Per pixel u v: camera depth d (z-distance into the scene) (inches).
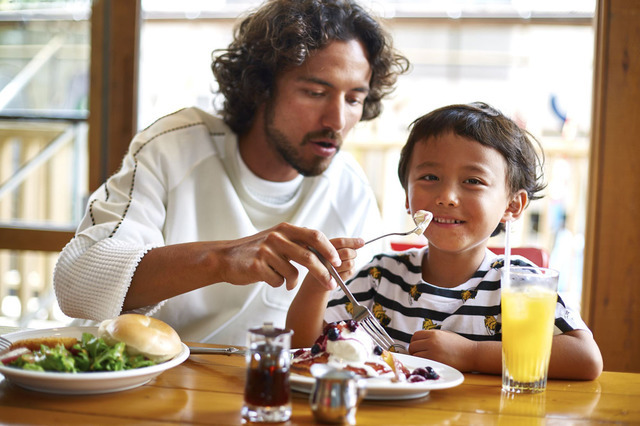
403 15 192.7
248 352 33.5
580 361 42.6
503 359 40.2
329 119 59.2
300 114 59.4
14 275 128.0
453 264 52.8
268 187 64.4
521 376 39.4
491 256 54.0
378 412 34.9
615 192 85.6
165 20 208.1
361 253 67.4
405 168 55.1
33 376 34.7
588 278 87.5
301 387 36.9
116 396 36.2
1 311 128.9
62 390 36.0
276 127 60.9
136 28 98.2
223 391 37.7
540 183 58.8
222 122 66.7
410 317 52.4
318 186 66.5
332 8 59.4
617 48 84.7
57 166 105.3
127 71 98.6
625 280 85.8
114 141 99.6
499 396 38.6
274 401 32.9
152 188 59.7
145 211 58.2
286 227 45.4
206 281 48.1
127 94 98.9
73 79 103.0
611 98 85.1
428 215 46.8
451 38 216.2
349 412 32.5
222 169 63.7
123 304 51.5
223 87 66.4
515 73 211.9
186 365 42.8
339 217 67.9
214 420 33.0
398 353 44.6
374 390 35.4
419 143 52.3
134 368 37.7
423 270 54.7
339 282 44.9
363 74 60.6
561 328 45.7
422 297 52.4
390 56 65.4
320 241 44.2
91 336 39.2
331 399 32.5
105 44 99.2
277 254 44.4
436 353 44.3
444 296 52.1
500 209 51.3
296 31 57.4
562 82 206.7
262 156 64.1
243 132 65.7
